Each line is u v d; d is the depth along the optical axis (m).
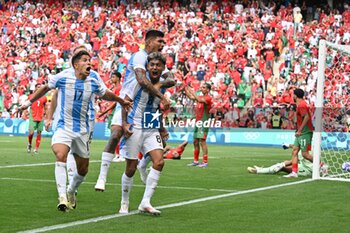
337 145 31.64
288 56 49.44
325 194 16.20
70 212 12.59
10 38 59.88
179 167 23.89
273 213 12.89
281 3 56.88
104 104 45.69
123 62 53.31
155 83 12.49
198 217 12.24
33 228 10.77
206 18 55.81
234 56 50.75
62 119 12.48
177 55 51.38
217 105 45.22
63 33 58.47
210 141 45.09
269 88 47.31
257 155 33.19
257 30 52.28
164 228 11.00
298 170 21.39
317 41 50.38
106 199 14.57
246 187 17.66
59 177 12.16
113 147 13.56
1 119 50.44
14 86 52.94
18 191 15.54
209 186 17.75
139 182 18.02
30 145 30.03
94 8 59.81
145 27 56.69
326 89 30.53
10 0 63.31
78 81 12.42
